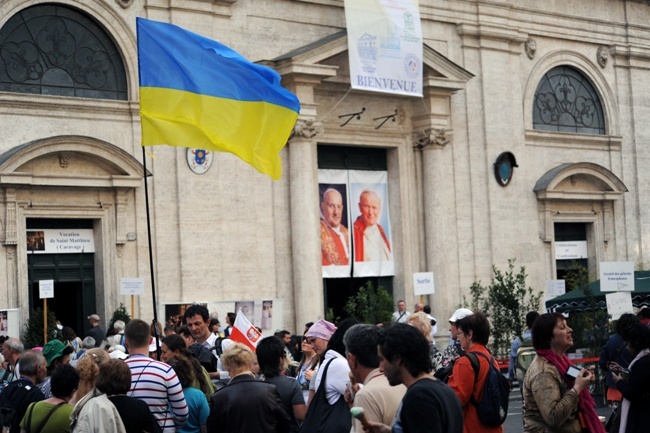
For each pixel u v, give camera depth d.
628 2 40.97
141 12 28.81
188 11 29.48
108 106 27.83
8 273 25.95
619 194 39.50
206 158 29.47
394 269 34.25
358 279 35.19
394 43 31.48
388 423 7.62
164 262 28.62
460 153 35.50
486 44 36.41
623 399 10.97
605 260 39.41
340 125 32.88
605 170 38.72
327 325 11.25
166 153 28.81
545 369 9.59
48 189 26.64
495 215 36.09
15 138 26.28
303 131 31.12
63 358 13.73
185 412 10.41
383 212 34.19
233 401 9.88
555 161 38.38
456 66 33.88
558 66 39.09
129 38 28.47
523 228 36.97
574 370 9.55
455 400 7.02
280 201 31.42
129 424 9.35
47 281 24.42
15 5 26.42
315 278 31.39
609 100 40.28
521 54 37.59
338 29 32.81
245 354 10.13
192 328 15.01
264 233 30.92
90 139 26.72
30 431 9.69
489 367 9.82
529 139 37.56
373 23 31.00
